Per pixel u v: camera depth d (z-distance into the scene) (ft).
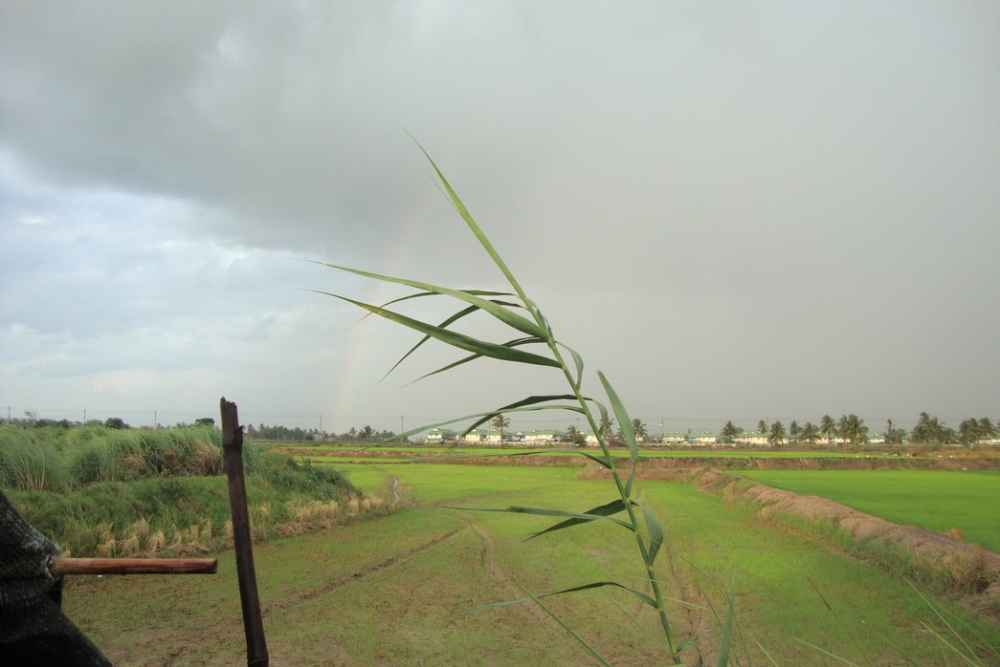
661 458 202.80
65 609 31.17
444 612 32.37
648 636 28.35
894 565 42.42
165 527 46.65
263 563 44.29
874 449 362.53
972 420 419.13
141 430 63.87
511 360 5.66
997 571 35.58
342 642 27.55
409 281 5.54
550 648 26.76
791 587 37.45
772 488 92.84
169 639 27.22
